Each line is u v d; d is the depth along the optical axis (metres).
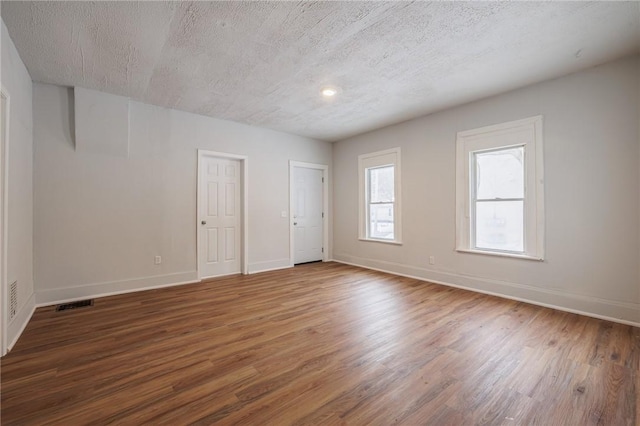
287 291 3.81
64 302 3.33
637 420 1.48
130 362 2.04
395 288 3.94
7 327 2.21
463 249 3.91
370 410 1.56
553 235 3.13
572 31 2.29
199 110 4.12
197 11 2.05
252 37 2.38
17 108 2.54
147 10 2.04
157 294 3.66
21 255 2.64
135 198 3.80
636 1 1.95
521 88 3.34
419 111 4.15
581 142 2.94
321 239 5.96
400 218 4.72
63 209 3.33
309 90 3.42
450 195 4.07
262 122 4.68
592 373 1.90
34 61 2.72
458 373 1.91
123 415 1.52
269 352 2.19
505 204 3.57
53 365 2.00
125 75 3.04
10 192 2.33
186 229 4.21
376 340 2.38
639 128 2.63
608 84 2.79
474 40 2.43
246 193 4.82
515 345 2.29
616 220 2.76
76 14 2.07
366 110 4.11
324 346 2.28
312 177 5.81
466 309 3.11
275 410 1.56
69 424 1.45
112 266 3.64
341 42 2.46
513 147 3.47
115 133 3.59
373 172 5.30
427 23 2.21
